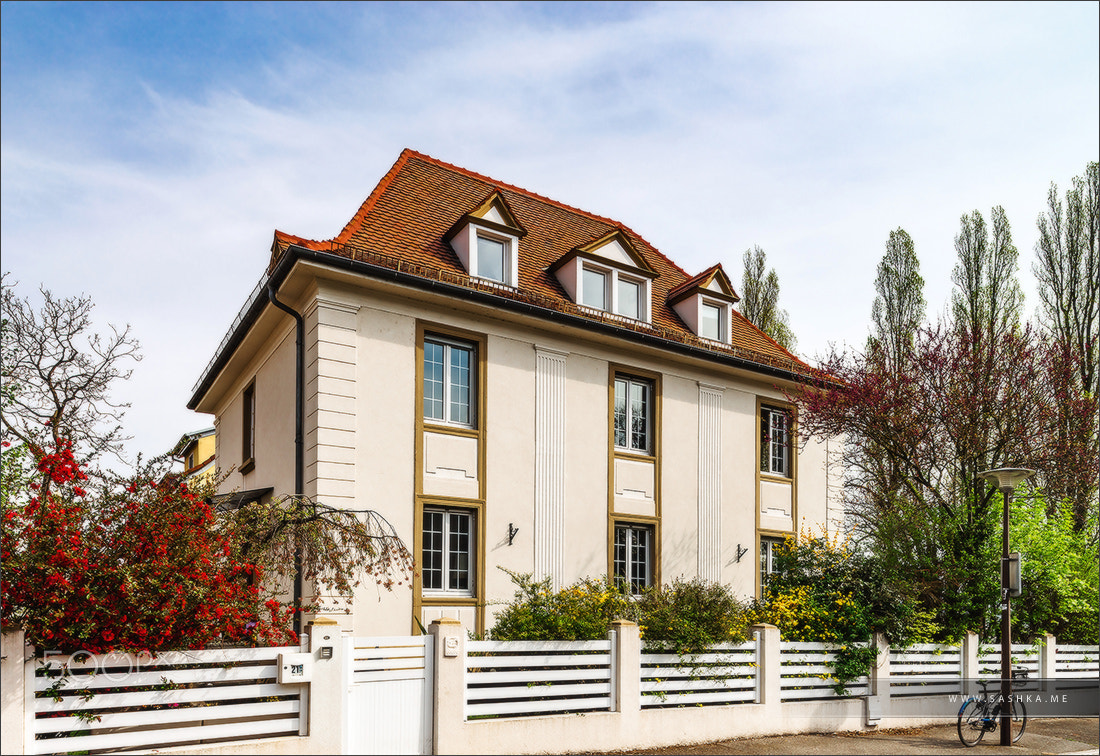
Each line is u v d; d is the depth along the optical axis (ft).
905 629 47.19
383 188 53.01
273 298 43.98
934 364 55.98
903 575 51.34
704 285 59.82
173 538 26.71
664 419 56.08
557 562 49.08
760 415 62.18
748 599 56.65
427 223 51.67
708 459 57.93
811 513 63.93
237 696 27.25
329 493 41.11
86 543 25.71
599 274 55.06
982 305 92.79
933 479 57.72
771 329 106.83
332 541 36.40
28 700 24.00
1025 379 55.67
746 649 40.55
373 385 43.52
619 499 52.80
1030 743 42.19
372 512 38.91
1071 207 88.89
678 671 38.04
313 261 41.01
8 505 28.81
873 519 59.67
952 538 53.78
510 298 47.91
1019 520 55.93
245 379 58.18
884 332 96.63
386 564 38.27
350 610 39.96
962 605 51.42
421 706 30.63
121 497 26.86
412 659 30.68
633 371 55.01
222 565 28.48
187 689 26.53
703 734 37.78
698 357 56.44
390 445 43.57
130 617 25.49
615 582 52.21
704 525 56.85
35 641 24.71
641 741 35.73
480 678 32.17
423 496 44.21
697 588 41.32
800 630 45.29
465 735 31.07
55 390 42.55
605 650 35.91
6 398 40.96
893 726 45.32
